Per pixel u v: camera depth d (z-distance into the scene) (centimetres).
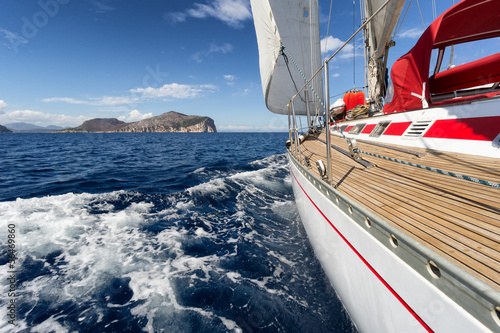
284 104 799
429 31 315
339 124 706
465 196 199
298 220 582
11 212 573
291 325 274
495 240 139
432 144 327
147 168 1299
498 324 89
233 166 1380
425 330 133
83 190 815
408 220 180
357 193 253
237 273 370
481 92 338
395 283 157
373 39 618
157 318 285
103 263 389
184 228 530
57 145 2917
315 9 714
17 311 289
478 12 293
